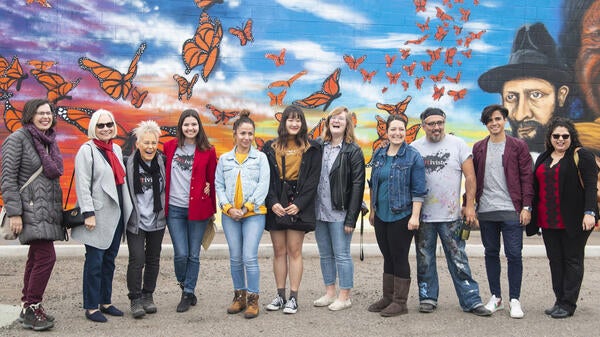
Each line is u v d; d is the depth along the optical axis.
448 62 10.27
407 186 5.62
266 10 9.83
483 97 10.36
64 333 5.02
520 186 5.71
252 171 5.67
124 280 6.99
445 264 8.10
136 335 4.98
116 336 4.95
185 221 5.82
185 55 9.64
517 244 5.67
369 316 5.66
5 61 9.22
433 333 5.13
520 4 10.41
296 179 5.70
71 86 9.37
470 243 9.20
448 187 5.73
